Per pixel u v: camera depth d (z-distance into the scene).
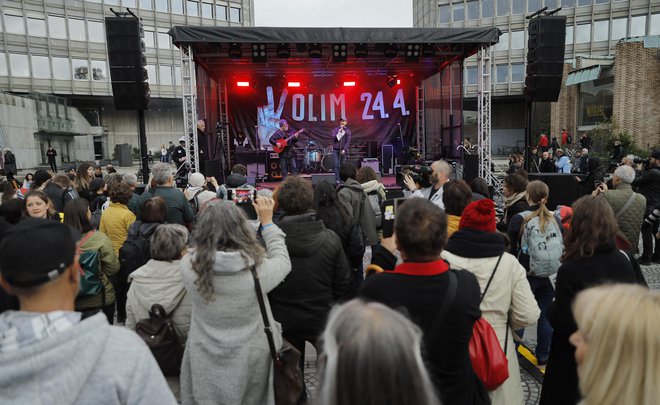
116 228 4.76
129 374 1.20
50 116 32.69
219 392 2.32
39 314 1.18
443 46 12.55
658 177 6.98
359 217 4.90
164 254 2.85
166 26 42.16
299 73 16.08
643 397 1.06
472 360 2.10
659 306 1.11
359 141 16.62
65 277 1.29
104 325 1.22
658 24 34.88
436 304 1.88
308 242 2.87
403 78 16.45
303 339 2.95
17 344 1.10
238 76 15.89
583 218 2.55
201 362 2.35
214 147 14.39
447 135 14.45
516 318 2.45
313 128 16.50
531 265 3.73
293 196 3.02
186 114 11.04
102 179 6.65
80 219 3.65
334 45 11.80
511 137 39.94
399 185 12.48
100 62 40.00
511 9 37.81
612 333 1.10
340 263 2.97
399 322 1.03
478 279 2.37
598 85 27.86
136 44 9.93
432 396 1.01
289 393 2.44
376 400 0.94
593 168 9.98
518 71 37.94
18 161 28.45
